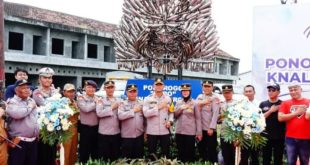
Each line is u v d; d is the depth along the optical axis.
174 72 23.52
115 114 7.65
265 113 7.36
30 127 6.34
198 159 7.99
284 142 7.46
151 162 6.62
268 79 8.34
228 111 6.60
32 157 6.45
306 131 6.93
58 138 6.60
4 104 6.26
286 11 8.16
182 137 7.80
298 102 7.00
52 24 25.31
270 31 8.30
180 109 7.79
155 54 9.73
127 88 7.73
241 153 7.06
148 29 9.49
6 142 6.24
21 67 23.73
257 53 8.44
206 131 7.82
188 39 9.33
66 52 26.70
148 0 9.47
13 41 24.69
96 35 28.08
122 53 9.82
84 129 7.73
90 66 27.44
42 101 6.98
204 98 7.83
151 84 9.47
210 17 9.30
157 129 7.56
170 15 9.42
